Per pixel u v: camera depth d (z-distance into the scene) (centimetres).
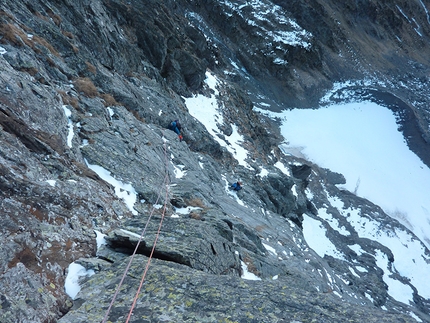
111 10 2756
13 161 802
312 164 7888
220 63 7312
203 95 3922
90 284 693
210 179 2339
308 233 5197
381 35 15550
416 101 12275
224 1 9844
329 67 12075
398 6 17712
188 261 855
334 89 11531
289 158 7519
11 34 1267
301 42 10588
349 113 10825
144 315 617
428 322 4159
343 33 13488
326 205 6556
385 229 6606
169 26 3622
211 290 702
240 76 8656
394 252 6222
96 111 1484
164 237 933
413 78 14050
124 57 2461
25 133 921
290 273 1708
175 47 3534
